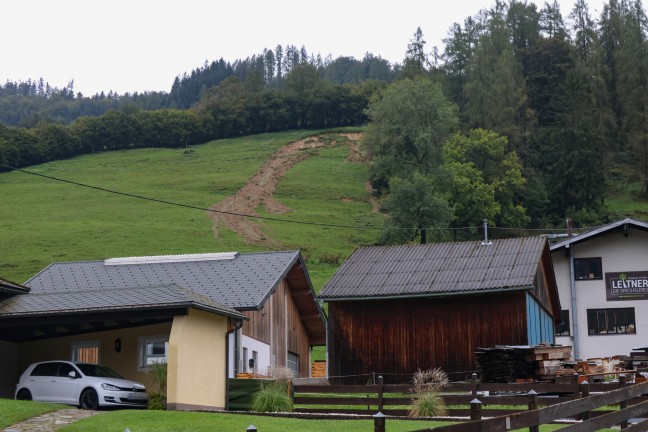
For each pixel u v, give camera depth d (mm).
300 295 45562
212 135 184375
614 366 31422
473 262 38969
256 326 39781
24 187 137000
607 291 52562
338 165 150125
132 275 41688
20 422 22219
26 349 32281
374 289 38031
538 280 40094
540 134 134875
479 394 28047
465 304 36969
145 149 175250
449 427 13102
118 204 124250
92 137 175625
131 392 27859
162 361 30906
